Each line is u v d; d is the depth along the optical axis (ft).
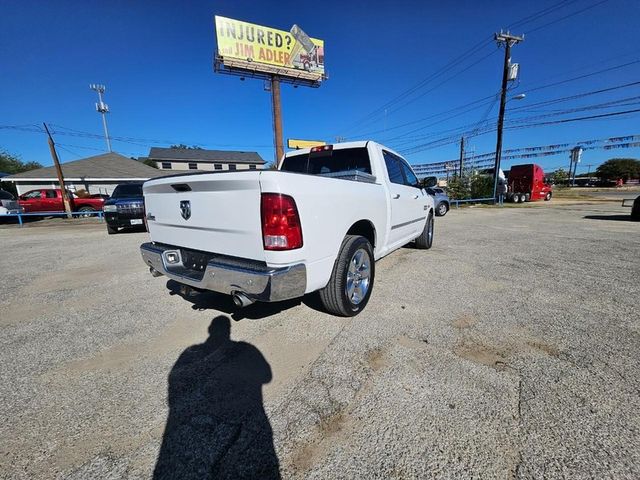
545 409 5.55
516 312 9.71
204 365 7.28
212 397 6.17
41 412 5.82
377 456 4.72
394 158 14.20
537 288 11.88
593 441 4.87
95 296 12.07
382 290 11.93
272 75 78.48
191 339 8.51
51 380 6.80
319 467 4.58
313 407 5.80
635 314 9.43
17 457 4.84
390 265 15.53
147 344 8.31
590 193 121.29
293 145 65.16
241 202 7.12
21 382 6.73
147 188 9.82
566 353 7.35
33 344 8.39
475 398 5.88
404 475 4.40
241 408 5.85
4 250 21.91
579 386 6.15
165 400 6.12
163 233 9.71
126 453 4.90
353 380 6.54
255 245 7.07
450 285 12.39
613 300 10.54
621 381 6.29
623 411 5.46
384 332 8.58
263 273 6.64
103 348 8.14
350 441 5.01
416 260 16.51
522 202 72.59
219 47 70.74
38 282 13.99
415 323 9.09
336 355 7.51
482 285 12.34
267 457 4.77
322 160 13.32
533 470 4.41
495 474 4.36
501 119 64.49
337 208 8.30
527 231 26.81
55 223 44.86
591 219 35.96
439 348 7.70
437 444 4.89
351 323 9.17
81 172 77.56
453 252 18.47
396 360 7.22
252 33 74.13
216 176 7.29
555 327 8.66
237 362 7.37
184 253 9.14
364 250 9.91
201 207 8.06
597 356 7.20
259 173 6.73
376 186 10.94
